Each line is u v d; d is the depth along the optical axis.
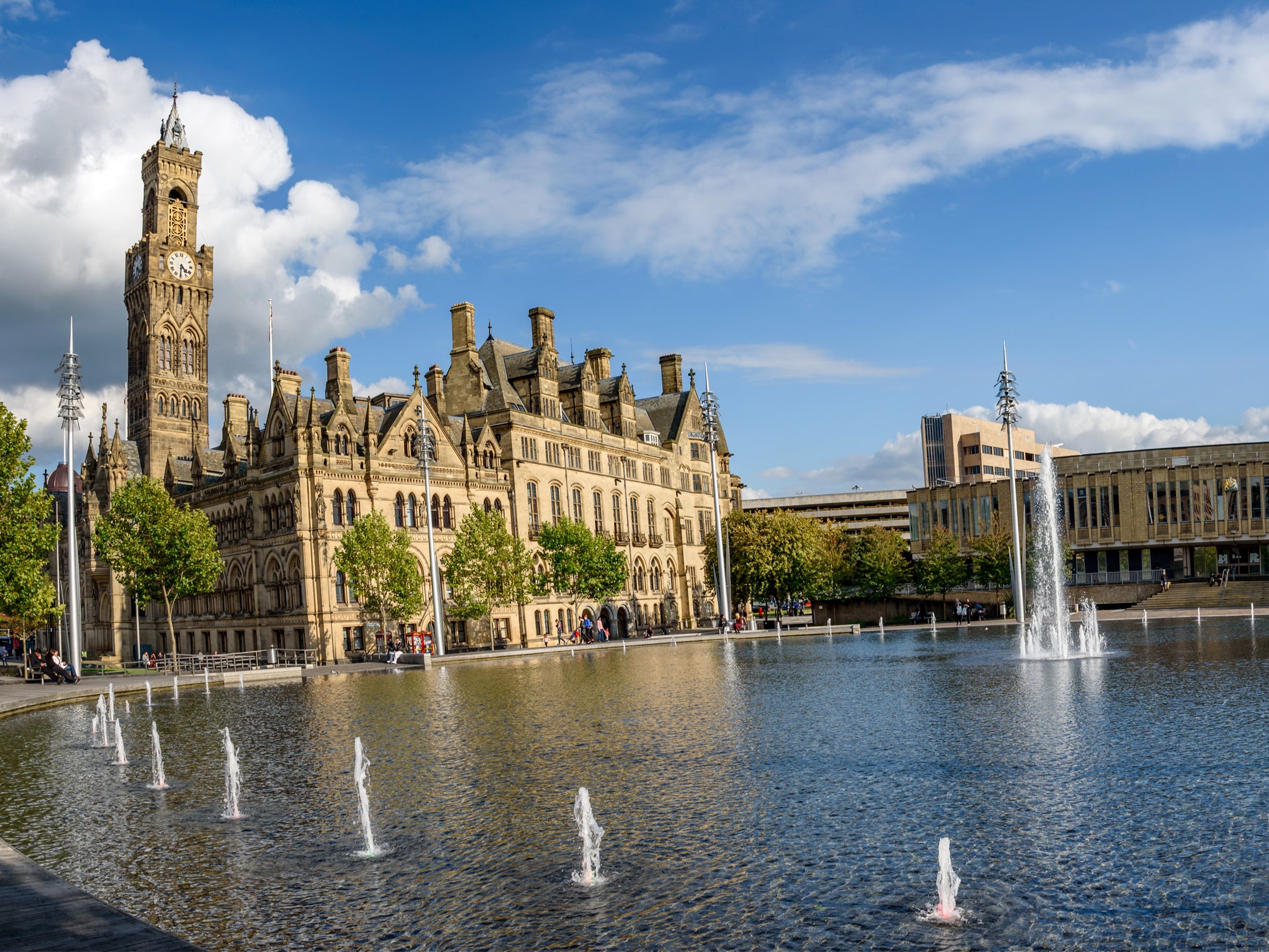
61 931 12.77
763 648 77.88
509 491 105.81
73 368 72.06
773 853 17.48
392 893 16.48
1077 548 135.62
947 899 14.48
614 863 17.36
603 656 75.94
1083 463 147.00
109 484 125.31
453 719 37.16
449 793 23.39
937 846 17.45
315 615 86.31
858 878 15.98
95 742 36.12
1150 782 21.17
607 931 14.35
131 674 76.38
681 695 41.84
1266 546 133.38
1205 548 135.88
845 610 129.25
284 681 66.19
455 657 77.50
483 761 27.39
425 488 83.44
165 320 140.75
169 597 84.56
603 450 121.56
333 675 69.94
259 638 93.19
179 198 147.62
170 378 140.50
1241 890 14.81
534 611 105.69
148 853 19.61
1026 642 66.69
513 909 15.42
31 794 26.09
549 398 114.06
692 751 27.36
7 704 48.12
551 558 101.75
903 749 26.17
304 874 17.69
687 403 140.50
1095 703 33.41
